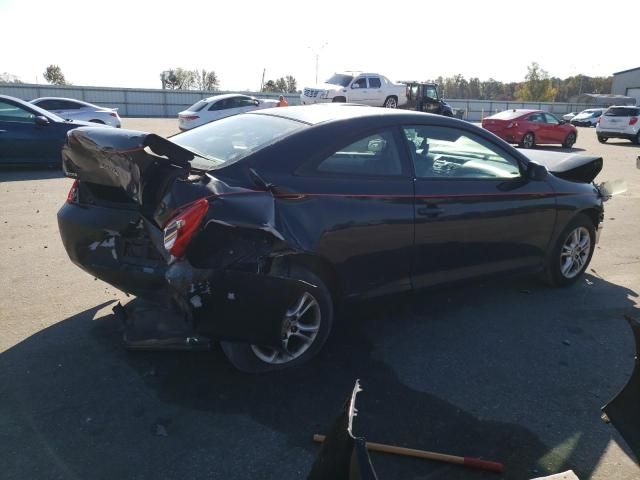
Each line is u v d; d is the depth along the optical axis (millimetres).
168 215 2824
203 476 2439
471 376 3352
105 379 3154
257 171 3129
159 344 3217
